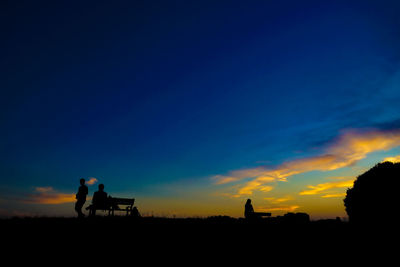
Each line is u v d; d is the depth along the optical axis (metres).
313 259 11.27
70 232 12.34
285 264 11.03
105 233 12.69
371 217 11.65
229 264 10.96
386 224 11.09
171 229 14.09
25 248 10.44
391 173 11.34
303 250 12.20
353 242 11.88
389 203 11.12
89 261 10.11
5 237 11.06
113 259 10.46
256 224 16.25
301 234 13.97
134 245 11.79
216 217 18.03
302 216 16.95
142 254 11.11
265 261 11.26
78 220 14.62
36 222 13.39
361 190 12.18
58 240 11.41
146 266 10.23
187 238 13.13
